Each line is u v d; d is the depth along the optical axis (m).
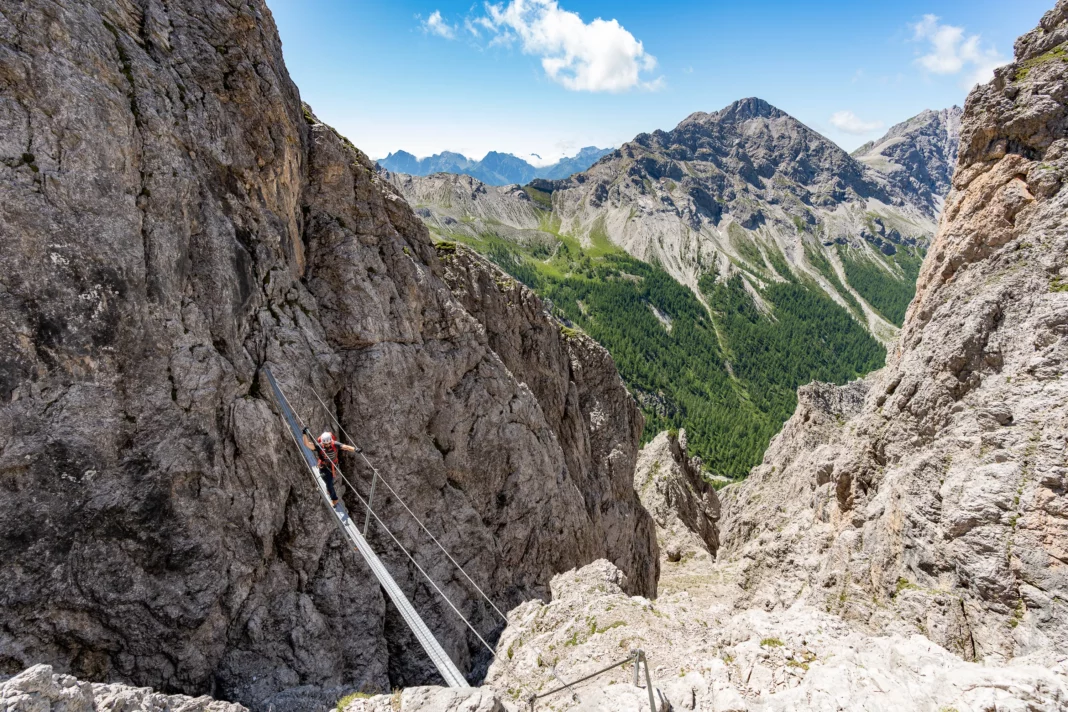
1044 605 22.67
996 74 34.38
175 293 20.92
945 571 26.73
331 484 21.89
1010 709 12.81
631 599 28.27
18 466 16.84
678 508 80.94
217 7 25.62
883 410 36.72
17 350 16.86
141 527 19.28
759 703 15.95
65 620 17.81
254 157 26.08
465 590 31.83
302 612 23.64
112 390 18.83
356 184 34.75
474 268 46.94
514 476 38.03
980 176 34.22
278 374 24.97
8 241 16.81
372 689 24.17
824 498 43.69
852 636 17.73
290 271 28.50
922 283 39.88
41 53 18.00
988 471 26.17
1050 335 27.12
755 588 45.66
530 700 16.52
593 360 64.38
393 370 30.92
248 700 21.08
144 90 21.08
